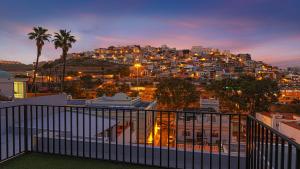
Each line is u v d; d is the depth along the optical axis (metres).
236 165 3.61
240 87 33.88
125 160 3.94
